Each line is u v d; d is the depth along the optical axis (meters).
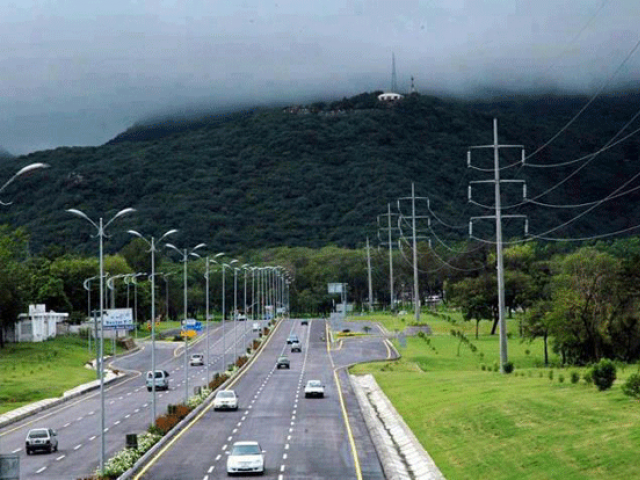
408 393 120.12
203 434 98.12
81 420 115.88
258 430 100.19
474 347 191.62
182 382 161.00
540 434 75.12
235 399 119.12
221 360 199.62
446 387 117.81
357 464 78.69
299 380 155.88
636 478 58.66
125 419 114.69
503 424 82.88
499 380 119.75
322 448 87.38
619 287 149.00
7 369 175.88
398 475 73.94
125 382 165.62
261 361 193.00
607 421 73.75
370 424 103.06
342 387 143.75
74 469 79.44
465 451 78.06
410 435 91.25
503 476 67.62
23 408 127.69
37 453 89.56
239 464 73.94
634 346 148.88
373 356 193.00
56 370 176.00
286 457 82.56
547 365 161.62
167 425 100.19
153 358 102.00
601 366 88.56
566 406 82.94
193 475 74.62
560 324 151.00
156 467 78.69
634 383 80.75
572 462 65.06
